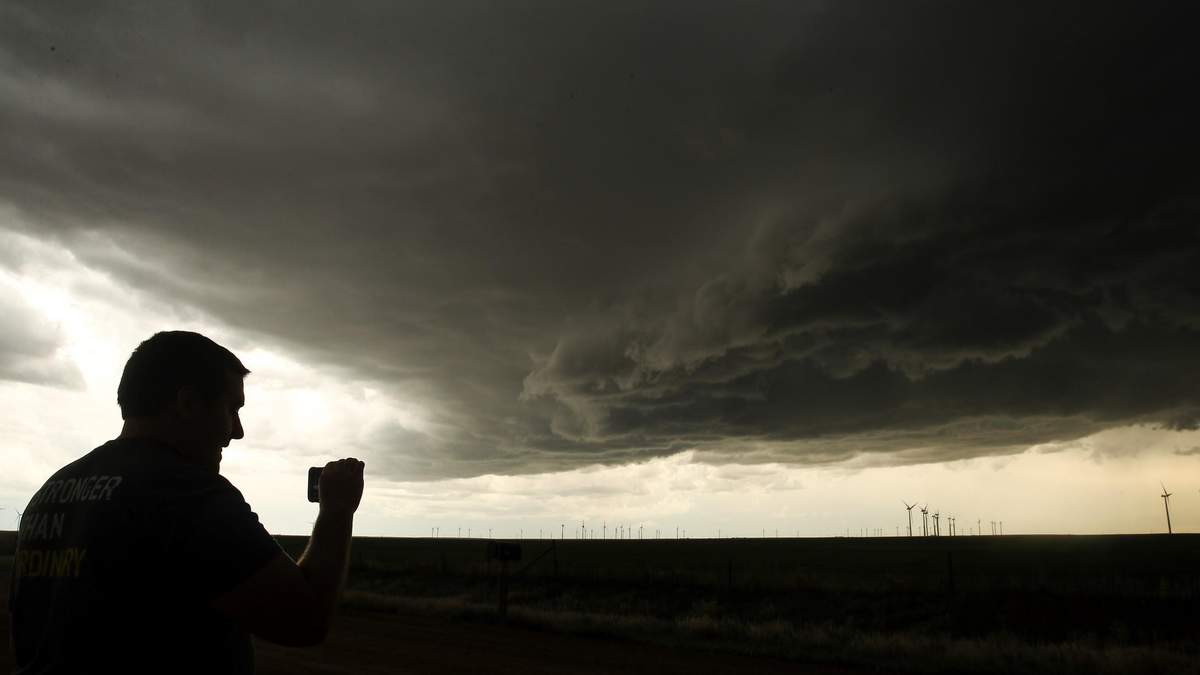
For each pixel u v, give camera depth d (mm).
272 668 14461
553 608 33312
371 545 141000
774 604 30953
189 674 2037
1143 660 16688
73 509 2100
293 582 2045
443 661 15469
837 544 147250
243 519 2082
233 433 2430
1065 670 16109
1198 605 24125
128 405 2289
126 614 1990
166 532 2008
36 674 2064
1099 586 27656
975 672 16094
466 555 86188
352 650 16625
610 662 15945
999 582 30516
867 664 16594
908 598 29141
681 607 32875
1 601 25000
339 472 2275
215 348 2371
